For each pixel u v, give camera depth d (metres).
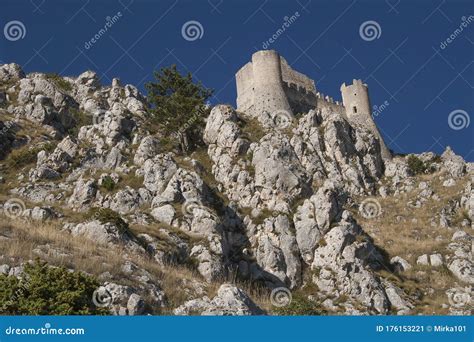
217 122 64.44
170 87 69.94
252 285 39.72
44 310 18.84
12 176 50.28
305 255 43.16
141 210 42.75
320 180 65.38
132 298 23.27
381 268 44.06
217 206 46.50
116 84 83.44
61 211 40.94
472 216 61.53
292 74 99.00
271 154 53.19
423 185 71.62
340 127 76.50
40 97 67.19
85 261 26.22
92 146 57.22
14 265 23.84
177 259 35.34
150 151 54.00
